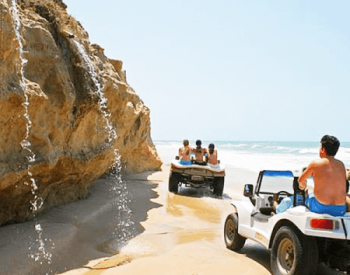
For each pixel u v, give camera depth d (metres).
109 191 10.32
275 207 5.64
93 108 6.80
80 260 5.08
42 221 6.14
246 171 21.28
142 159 16.23
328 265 4.55
